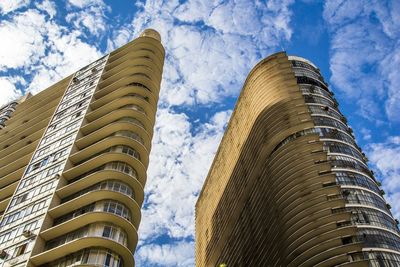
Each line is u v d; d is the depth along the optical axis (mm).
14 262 47656
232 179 106000
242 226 92250
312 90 93875
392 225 67500
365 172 76562
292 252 65938
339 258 59344
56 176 59125
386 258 59625
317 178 71688
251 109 101125
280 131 85062
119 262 46812
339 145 80125
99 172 54688
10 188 64125
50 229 50000
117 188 54344
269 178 81125
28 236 50562
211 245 111375
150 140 65438
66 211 53219
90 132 68188
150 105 70312
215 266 104188
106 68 84562
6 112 92875
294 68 101125
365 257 59031
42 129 76000
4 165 72688
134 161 58312
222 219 107625
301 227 67250
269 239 76000
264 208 81125
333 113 89938
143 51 84125
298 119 85250
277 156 80562
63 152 64375
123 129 63750
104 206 51219
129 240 50438
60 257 47125
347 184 71125
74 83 85250
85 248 46656
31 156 69250
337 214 65000
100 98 74062
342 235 62250
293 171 75500
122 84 75750
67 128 70625
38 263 47531
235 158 106875
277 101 91625
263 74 101812
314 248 62500
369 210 67250
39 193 58250
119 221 49688
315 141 78688
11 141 79625
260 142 89875
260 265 78000
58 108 79125
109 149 60781
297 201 70375
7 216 56812
